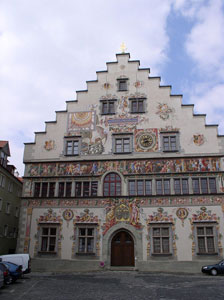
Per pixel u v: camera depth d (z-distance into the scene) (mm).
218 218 29484
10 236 41844
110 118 34750
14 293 17234
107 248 29859
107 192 31844
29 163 34000
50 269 29781
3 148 39062
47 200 32156
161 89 35250
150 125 33844
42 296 16266
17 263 25547
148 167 32062
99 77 36812
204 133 32781
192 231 29375
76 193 32250
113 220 30625
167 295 16453
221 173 30891
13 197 43344
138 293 17094
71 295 16500
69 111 35656
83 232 30859
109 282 21500
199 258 28562
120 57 37312
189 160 31844
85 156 33469
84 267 29531
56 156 33938
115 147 33500
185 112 33875
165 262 28750
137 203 30766
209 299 15297
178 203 30297
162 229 29922
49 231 31141
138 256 29234
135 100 35312
